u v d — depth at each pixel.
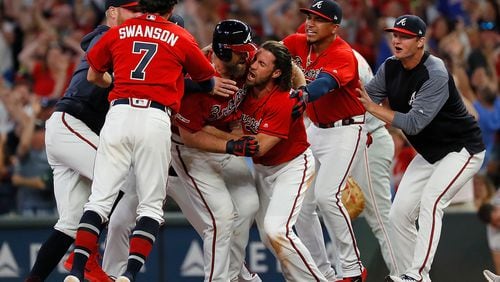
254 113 27.86
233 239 28.92
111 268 29.98
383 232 33.84
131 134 25.91
